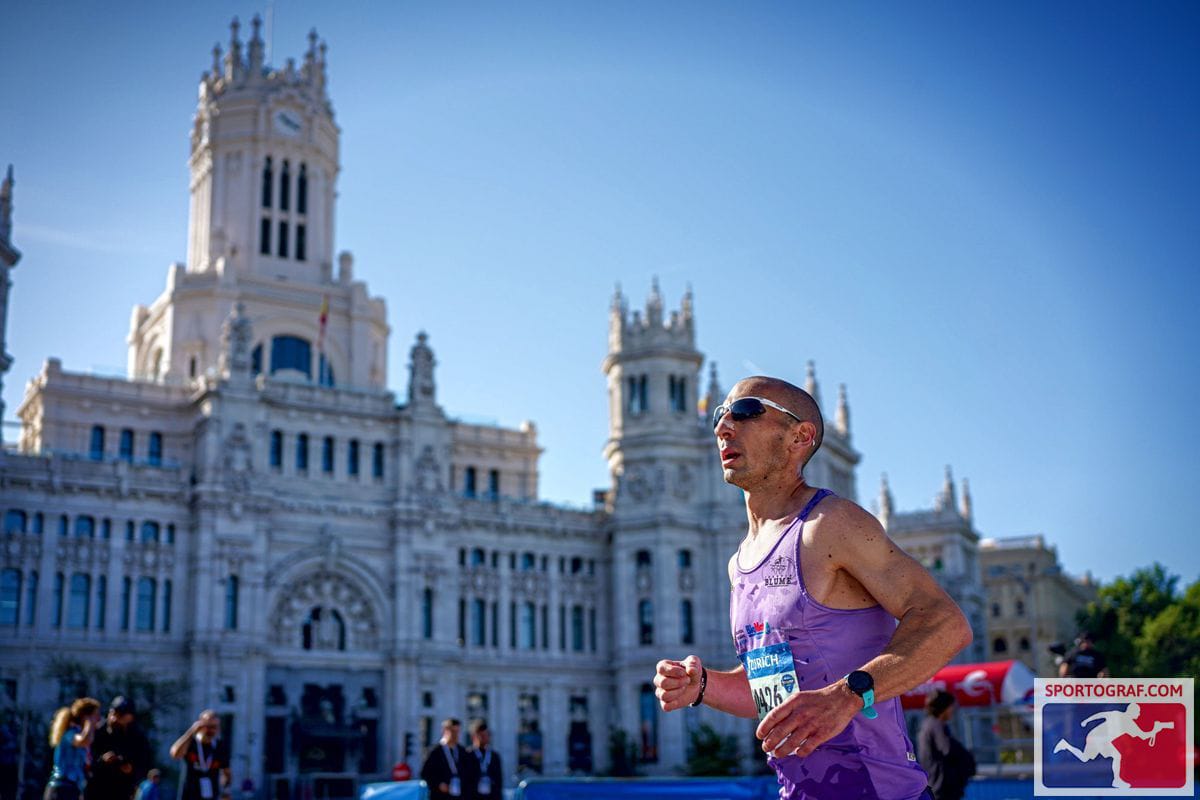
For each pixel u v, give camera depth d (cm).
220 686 10412
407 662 11412
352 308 12962
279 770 10681
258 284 12569
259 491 10988
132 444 11275
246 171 12888
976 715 5356
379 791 3816
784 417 991
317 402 11612
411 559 11669
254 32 13388
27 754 9112
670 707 1038
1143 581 13212
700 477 12962
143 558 10575
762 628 953
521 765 12144
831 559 923
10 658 9875
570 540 12938
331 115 13638
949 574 15262
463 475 13488
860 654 923
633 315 13325
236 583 10756
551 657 12525
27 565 10138
